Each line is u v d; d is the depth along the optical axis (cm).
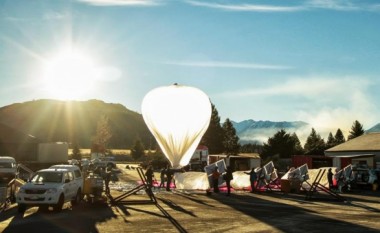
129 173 5756
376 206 2323
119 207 2167
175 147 3697
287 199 2675
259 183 3206
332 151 6153
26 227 1545
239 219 1772
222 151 10506
